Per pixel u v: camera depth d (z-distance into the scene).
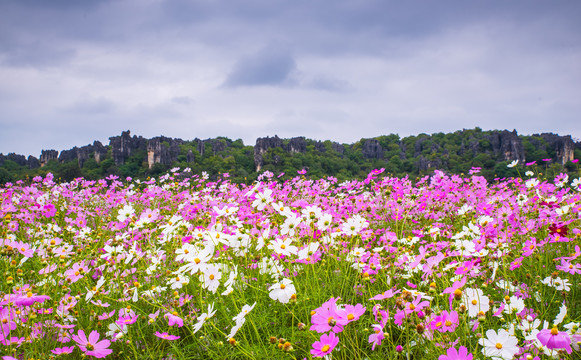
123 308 2.69
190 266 2.59
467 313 2.13
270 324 2.64
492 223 3.50
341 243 3.40
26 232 4.55
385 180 5.56
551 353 1.85
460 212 4.53
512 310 2.20
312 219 3.37
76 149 79.75
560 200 4.66
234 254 3.47
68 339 2.41
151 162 73.00
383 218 4.83
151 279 3.23
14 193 6.75
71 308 2.61
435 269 2.57
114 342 2.56
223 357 2.27
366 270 2.82
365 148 113.75
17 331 2.40
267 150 80.88
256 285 3.05
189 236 3.49
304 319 2.65
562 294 2.75
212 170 68.06
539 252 3.44
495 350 1.82
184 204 5.35
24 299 2.10
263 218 3.76
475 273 2.77
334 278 3.13
